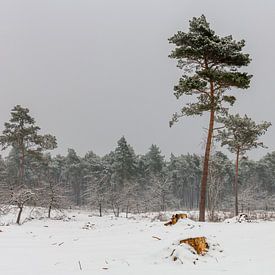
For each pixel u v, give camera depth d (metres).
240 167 73.56
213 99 22.91
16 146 47.12
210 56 23.38
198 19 23.83
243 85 22.61
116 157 67.38
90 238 14.32
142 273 7.37
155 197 58.03
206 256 9.00
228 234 13.28
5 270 8.00
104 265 8.20
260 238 11.98
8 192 25.09
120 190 56.25
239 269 7.70
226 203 58.97
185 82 22.58
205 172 23.19
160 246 10.94
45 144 45.09
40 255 9.94
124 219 30.39
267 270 7.59
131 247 11.17
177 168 85.75
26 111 45.06
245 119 37.91
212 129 23.58
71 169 80.50
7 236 14.62
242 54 22.70
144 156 81.88
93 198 49.44
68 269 7.93
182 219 17.05
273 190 82.50
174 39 23.61
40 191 27.98
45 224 23.34
